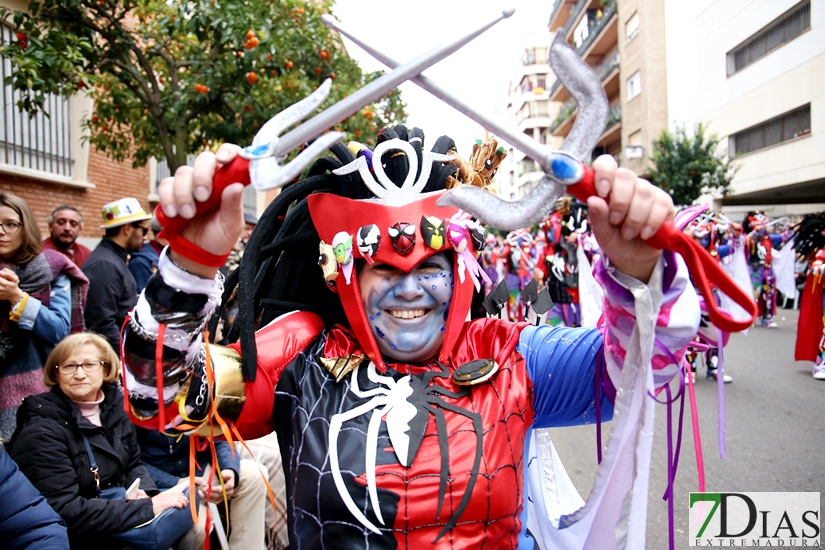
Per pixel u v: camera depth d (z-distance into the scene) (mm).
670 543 1145
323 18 909
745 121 16078
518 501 1112
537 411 1251
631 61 20141
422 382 1154
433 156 1212
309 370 1188
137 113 5539
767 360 6426
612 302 1022
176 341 995
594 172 872
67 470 1905
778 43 14594
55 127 5680
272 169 877
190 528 2049
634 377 1017
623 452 1040
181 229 957
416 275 1172
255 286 1329
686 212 1053
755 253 9219
